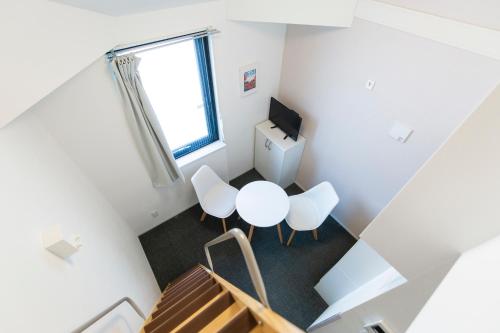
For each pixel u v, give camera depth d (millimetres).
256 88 3340
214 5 2375
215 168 3742
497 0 1528
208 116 3295
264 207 3043
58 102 1995
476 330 681
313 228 3113
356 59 2443
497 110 904
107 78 2137
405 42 2020
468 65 1747
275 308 2900
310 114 3320
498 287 792
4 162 1265
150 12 2057
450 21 1746
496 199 1035
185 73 2754
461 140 1027
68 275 1350
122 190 2924
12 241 1066
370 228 1575
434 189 1196
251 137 3936
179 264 3252
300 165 3986
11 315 895
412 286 1317
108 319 1546
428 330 764
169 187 3346
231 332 1160
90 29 1750
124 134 2537
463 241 1216
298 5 2340
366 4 2135
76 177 2215
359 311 1619
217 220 3715
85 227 1849
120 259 2244
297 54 3045
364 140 2783
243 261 3281
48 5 1461
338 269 2477
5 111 1375
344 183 3365
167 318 1738
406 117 2277
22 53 1386
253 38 2842
